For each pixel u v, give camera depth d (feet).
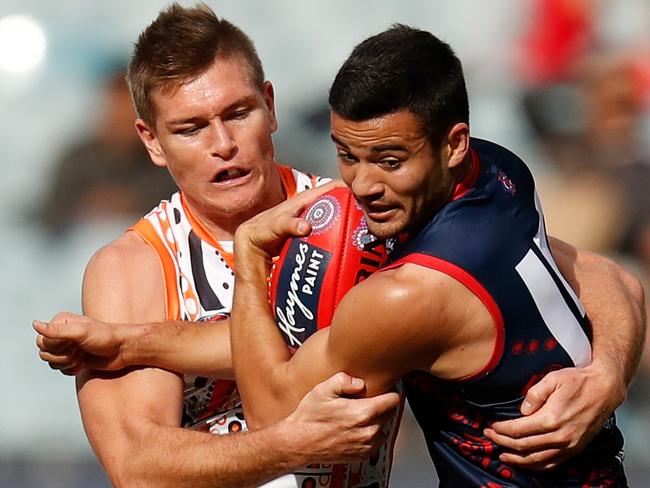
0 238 94.12
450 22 102.01
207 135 47.06
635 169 92.22
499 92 98.84
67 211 94.38
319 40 101.96
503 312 40.06
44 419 89.66
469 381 41.01
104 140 94.68
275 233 44.86
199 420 48.85
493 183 41.39
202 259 48.85
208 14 48.26
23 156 96.32
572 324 42.14
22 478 82.33
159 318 48.19
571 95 96.07
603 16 99.25
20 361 91.30
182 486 44.75
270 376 43.06
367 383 41.22
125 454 46.06
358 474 48.70
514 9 101.65
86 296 48.70
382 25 102.68
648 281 89.10
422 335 39.75
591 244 90.84
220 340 46.55
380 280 39.93
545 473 43.19
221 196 47.50
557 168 94.38
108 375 47.16
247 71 47.75
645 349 84.89
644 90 94.53
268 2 102.68
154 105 47.62
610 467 44.80
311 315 43.93
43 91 98.07
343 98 38.60
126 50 99.91
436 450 43.96
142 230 49.70
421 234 40.40
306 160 96.07
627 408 84.69
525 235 41.01
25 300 93.09
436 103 38.75
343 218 44.39
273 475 43.60
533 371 41.50
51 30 100.32
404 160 38.86
